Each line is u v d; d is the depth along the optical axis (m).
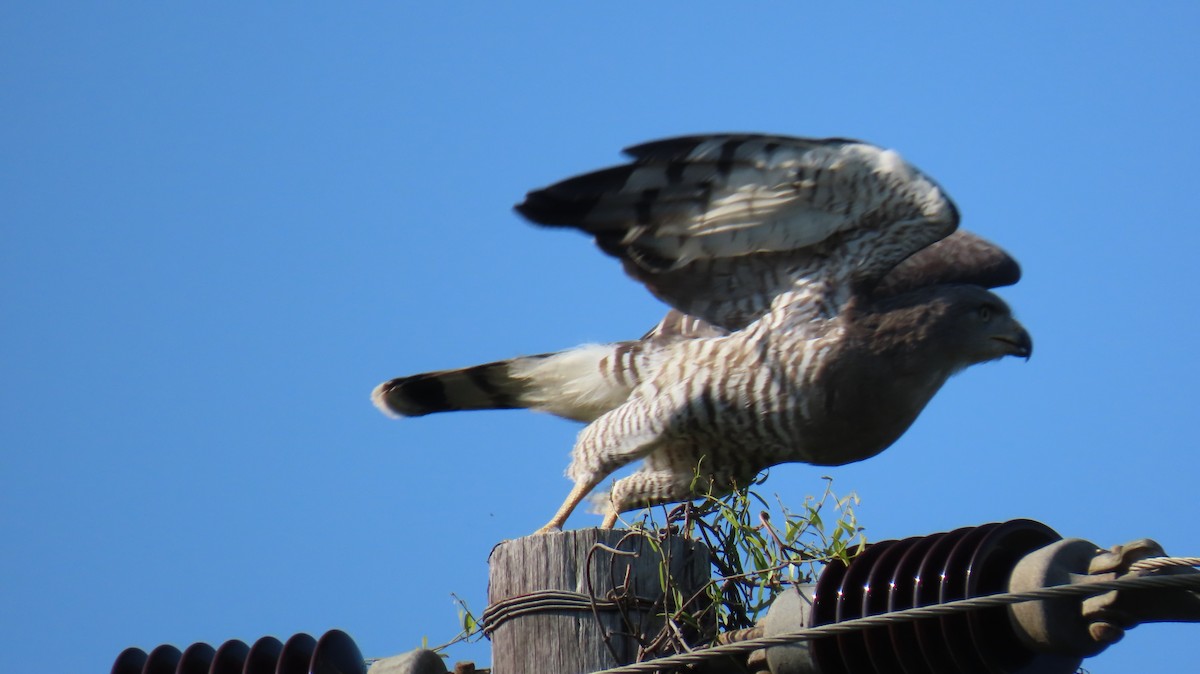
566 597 8.66
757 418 11.35
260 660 8.95
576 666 8.53
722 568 9.40
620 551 8.68
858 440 11.40
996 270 12.45
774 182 10.88
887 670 7.73
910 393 11.41
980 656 7.42
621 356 12.01
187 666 9.20
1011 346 11.86
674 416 11.46
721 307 11.62
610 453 11.71
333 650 8.70
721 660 8.22
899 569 7.78
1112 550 7.03
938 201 10.61
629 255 11.34
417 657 8.68
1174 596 6.84
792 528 9.20
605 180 10.80
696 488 11.73
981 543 7.52
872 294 11.54
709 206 11.07
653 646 8.45
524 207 10.88
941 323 11.52
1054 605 7.12
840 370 11.19
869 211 10.96
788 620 8.09
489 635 9.09
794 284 11.42
